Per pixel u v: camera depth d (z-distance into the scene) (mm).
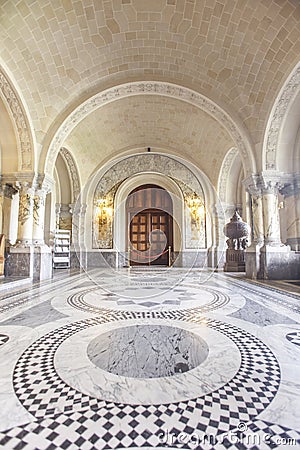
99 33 6289
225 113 7621
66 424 1252
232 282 6523
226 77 7105
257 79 6723
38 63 6473
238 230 9578
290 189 7742
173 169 12023
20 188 7445
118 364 1927
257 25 5734
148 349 2203
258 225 7664
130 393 1530
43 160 7547
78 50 6555
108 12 5855
